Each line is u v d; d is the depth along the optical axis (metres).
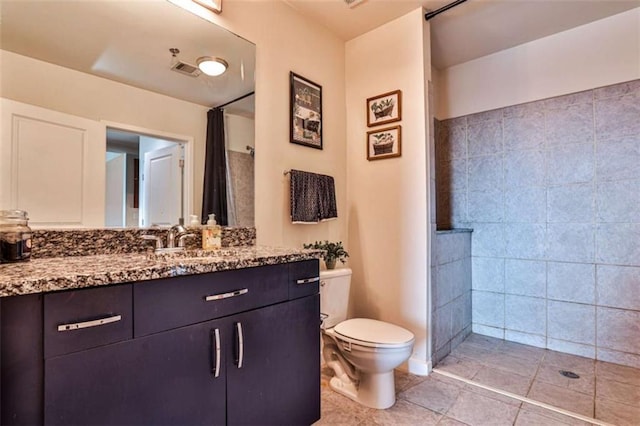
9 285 0.76
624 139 2.25
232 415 1.20
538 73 2.59
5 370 0.76
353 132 2.56
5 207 1.18
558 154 2.50
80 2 1.39
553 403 1.75
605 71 2.31
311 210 2.17
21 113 1.23
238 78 1.89
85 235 1.35
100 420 0.90
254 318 1.27
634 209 2.21
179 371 1.05
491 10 2.21
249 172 1.94
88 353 0.88
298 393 1.45
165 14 1.62
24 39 1.25
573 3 2.15
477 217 2.89
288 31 2.16
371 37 2.46
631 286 2.22
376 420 1.60
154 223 1.56
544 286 2.56
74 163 1.35
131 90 1.51
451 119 3.05
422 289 2.15
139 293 0.97
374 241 2.41
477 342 2.67
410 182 2.23
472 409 1.70
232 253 1.49
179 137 1.67
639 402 1.75
